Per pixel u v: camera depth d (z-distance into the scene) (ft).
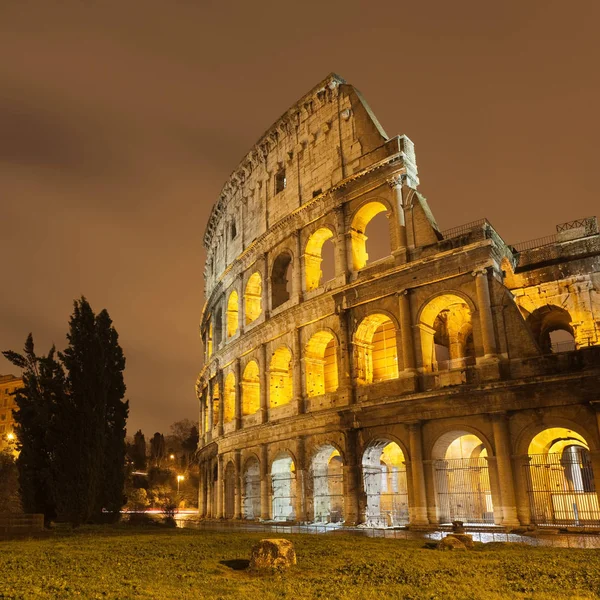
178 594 57.98
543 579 63.26
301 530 146.72
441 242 152.25
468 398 136.77
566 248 174.40
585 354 126.00
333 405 165.78
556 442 156.46
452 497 155.53
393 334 176.55
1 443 501.56
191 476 471.21
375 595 56.44
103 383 164.66
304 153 201.98
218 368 235.61
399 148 167.02
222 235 263.90
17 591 59.16
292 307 184.24
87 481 153.17
